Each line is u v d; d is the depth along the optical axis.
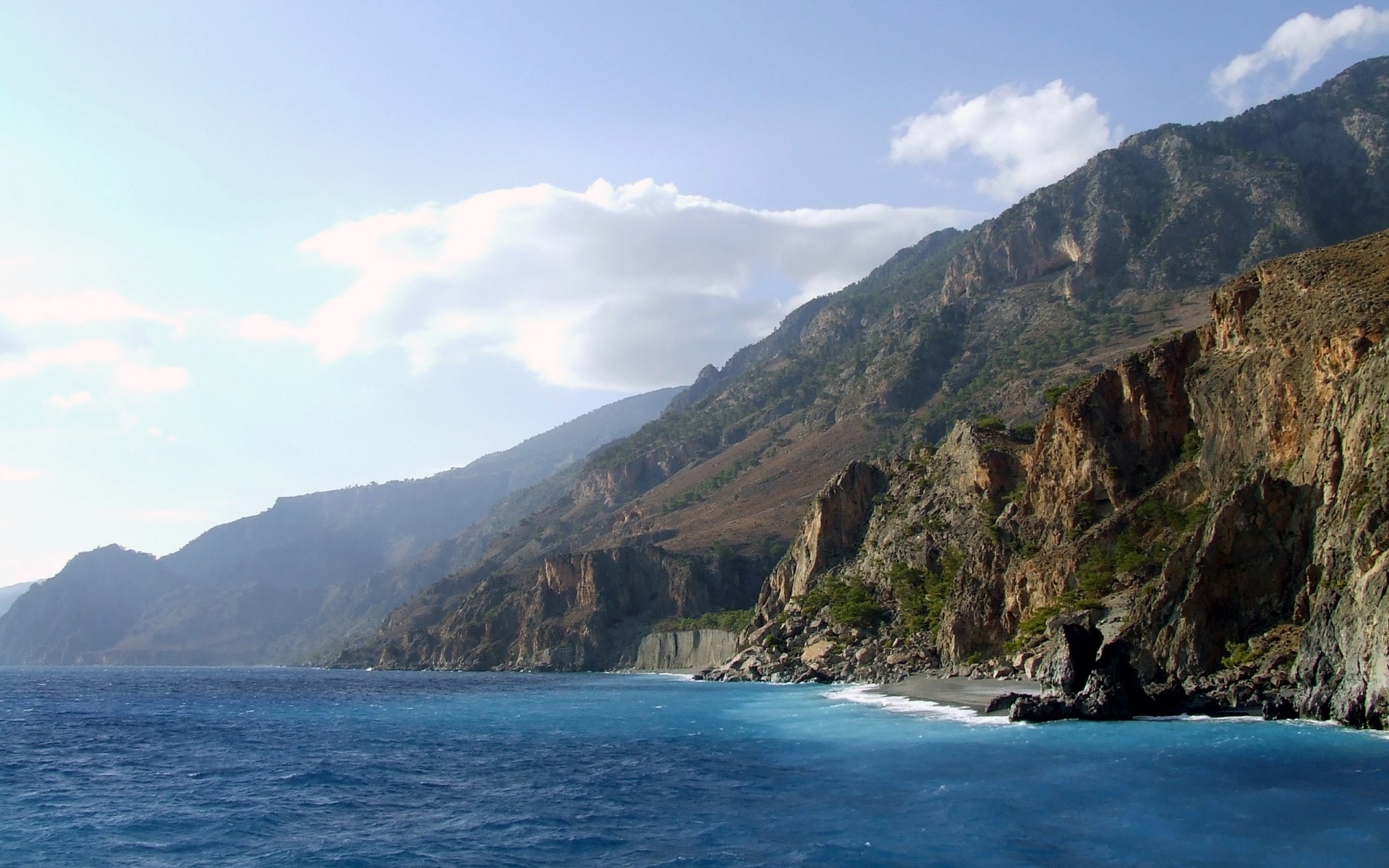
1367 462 65.69
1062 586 100.19
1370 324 73.62
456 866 40.22
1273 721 63.59
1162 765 51.38
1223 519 76.44
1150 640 77.19
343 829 47.12
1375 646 58.19
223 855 42.81
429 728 91.12
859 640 138.62
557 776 59.59
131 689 190.88
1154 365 106.00
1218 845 38.06
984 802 45.47
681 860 39.47
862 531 167.75
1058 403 113.12
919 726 71.75
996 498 130.12
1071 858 37.25
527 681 193.12
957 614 114.12
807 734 71.56
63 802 54.50
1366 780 46.66
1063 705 69.62
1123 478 103.44
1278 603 73.81
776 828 43.41
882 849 39.19
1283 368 81.00
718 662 196.75
